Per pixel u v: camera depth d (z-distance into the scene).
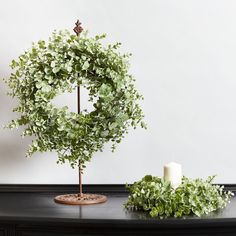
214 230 1.83
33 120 1.96
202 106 2.38
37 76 1.96
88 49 1.98
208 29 2.38
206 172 2.39
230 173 2.38
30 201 2.17
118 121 1.99
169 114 2.39
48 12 2.41
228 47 2.38
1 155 2.43
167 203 1.86
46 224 1.83
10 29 2.42
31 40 2.41
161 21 2.38
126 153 2.40
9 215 1.87
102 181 2.41
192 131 2.39
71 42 2.07
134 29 2.39
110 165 2.40
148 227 1.79
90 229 1.84
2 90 2.42
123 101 2.01
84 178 2.41
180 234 1.82
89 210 1.96
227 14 2.37
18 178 2.42
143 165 2.40
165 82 2.38
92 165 2.40
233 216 1.83
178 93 2.39
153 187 1.91
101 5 2.40
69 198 2.13
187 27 2.38
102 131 2.00
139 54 2.39
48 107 1.95
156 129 2.39
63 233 1.85
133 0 2.39
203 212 1.87
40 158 2.42
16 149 2.42
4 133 2.43
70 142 2.01
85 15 2.40
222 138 2.38
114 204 2.08
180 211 1.83
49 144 2.01
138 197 1.94
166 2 2.38
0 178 2.43
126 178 2.40
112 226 1.79
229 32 2.38
